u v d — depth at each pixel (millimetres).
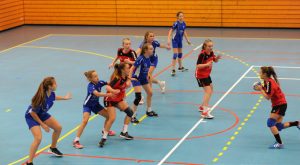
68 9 25312
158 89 14234
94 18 25109
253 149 9820
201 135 10656
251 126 11102
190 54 18516
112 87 10141
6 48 20234
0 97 13703
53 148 9695
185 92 13867
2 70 16688
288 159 9305
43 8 25562
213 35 21938
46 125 9172
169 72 16078
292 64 16516
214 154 9586
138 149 9969
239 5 23172
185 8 23828
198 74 11703
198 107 12555
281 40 20438
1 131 11148
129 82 10266
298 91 13562
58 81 15188
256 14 23094
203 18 23766
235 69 16078
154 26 24422
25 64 17469
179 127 11188
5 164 9359
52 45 20688
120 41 21109
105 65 17062
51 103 9383
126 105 10430
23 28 25000
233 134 10656
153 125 11375
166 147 10031
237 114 11914
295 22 22703
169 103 12945
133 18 24594
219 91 13781
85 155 9734
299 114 11734
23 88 14539
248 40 20641
